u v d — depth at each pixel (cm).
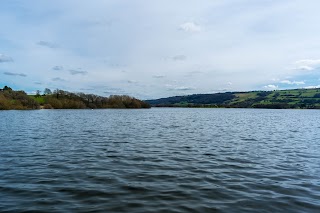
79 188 1077
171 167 1466
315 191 1057
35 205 894
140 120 6275
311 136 3080
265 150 2056
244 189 1081
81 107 16275
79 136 2931
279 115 10081
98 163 1555
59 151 1955
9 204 901
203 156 1797
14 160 1620
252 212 848
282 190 1069
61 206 886
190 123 5331
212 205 904
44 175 1275
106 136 2952
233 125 4831
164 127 4288
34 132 3328
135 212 839
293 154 1894
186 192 1039
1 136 2878
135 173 1329
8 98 13125
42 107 14712
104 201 934
